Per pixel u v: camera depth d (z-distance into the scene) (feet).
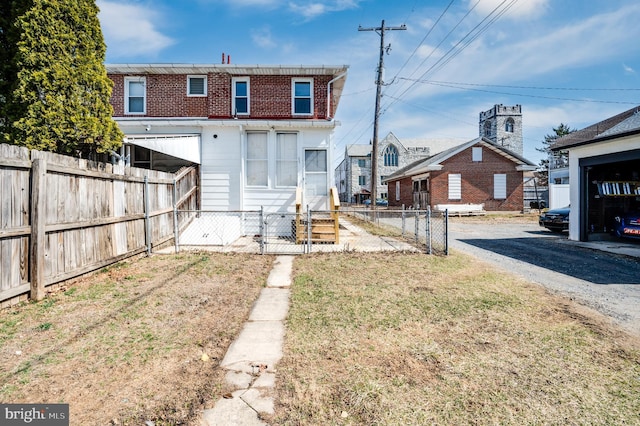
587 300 17.04
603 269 23.88
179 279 19.97
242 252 28.04
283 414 8.25
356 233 42.27
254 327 13.55
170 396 8.94
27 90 19.13
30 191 15.58
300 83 40.57
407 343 12.15
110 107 23.71
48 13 19.45
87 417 8.07
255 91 40.09
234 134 37.76
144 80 40.06
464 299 16.94
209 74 39.45
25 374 9.84
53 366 10.30
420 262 24.94
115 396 8.91
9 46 20.18
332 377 9.90
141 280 19.49
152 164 40.88
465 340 12.42
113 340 12.12
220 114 39.32
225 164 37.65
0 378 9.59
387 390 9.28
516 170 78.89
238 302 16.46
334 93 47.47
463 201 78.13
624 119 39.32
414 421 8.05
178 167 40.47
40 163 15.76
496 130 150.61
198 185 37.35
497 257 28.12
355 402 8.73
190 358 10.98
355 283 19.69
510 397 9.02
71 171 17.99
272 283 19.79
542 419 8.16
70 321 13.62
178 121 36.81
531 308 15.78
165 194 29.89
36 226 15.61
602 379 9.91
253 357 11.09
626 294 18.06
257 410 8.39
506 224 58.80
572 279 21.08
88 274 19.63
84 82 21.50
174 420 8.00
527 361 10.94
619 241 36.24
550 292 18.31
